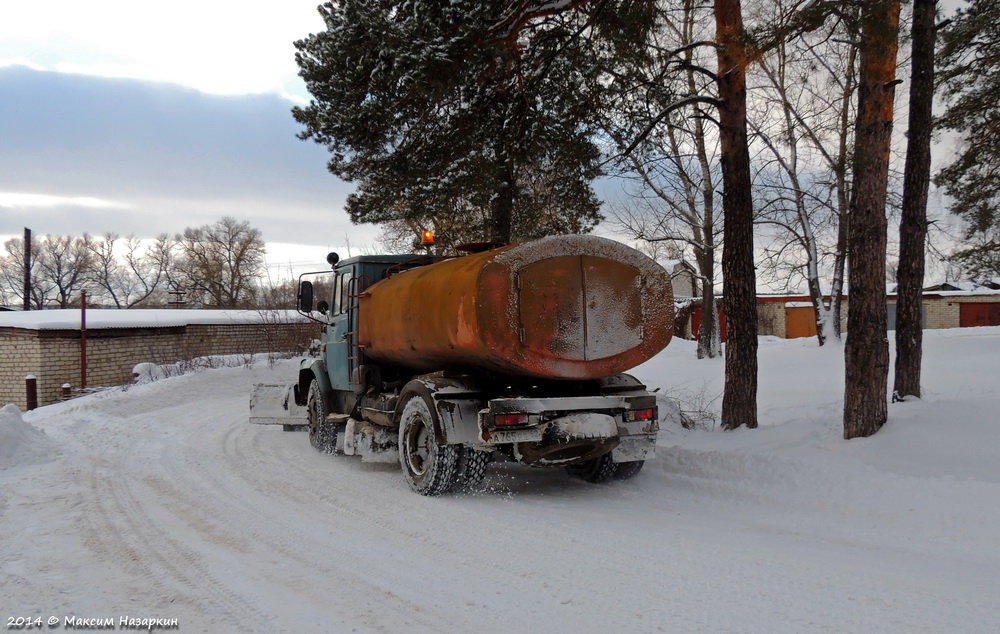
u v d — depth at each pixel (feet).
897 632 11.81
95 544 18.06
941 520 17.98
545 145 38.09
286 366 76.48
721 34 26.18
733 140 30.01
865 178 24.67
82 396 65.98
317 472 28.12
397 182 39.40
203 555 17.10
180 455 32.17
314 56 38.29
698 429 31.55
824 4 22.89
